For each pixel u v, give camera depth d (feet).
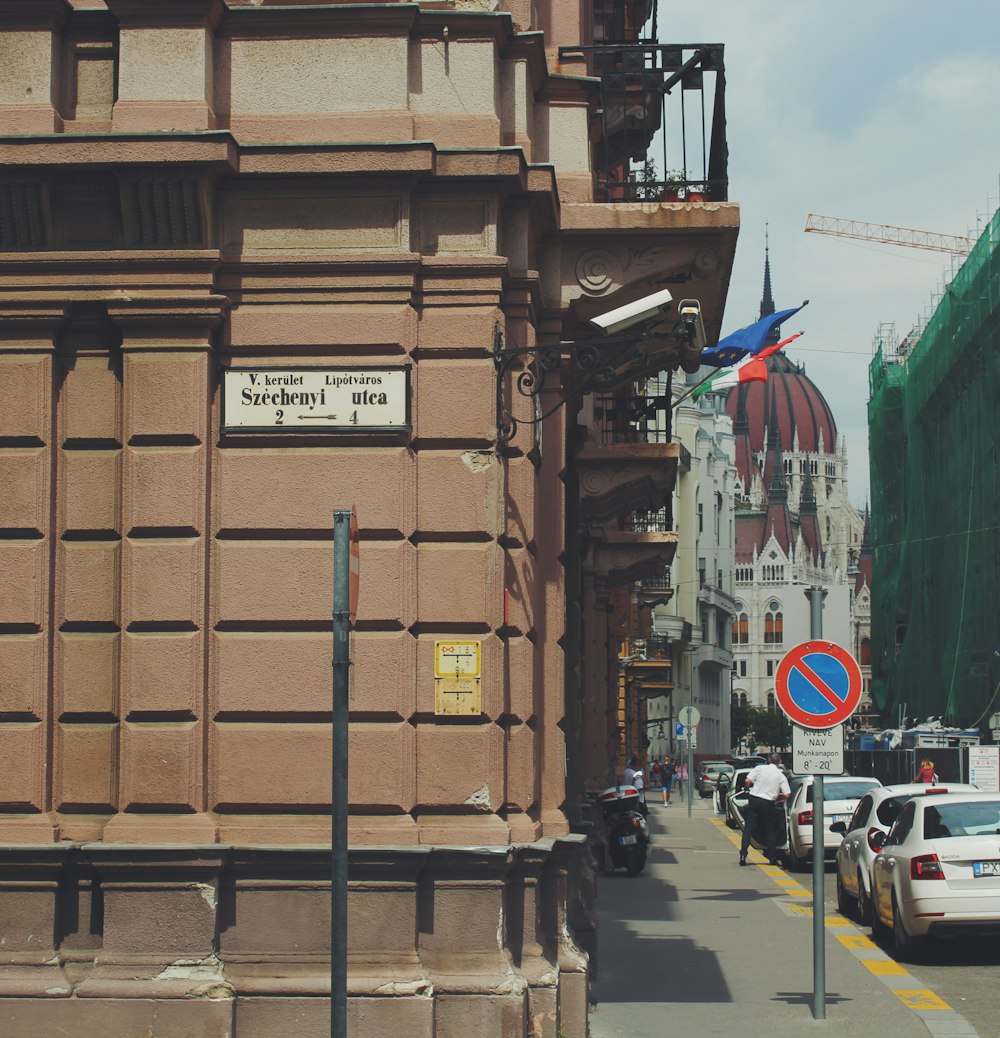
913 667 191.01
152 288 33.47
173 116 33.68
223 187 34.01
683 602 339.98
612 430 66.64
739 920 62.85
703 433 380.17
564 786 41.63
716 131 41.32
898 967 50.01
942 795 54.49
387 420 33.53
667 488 66.49
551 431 38.83
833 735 40.14
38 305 33.60
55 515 33.78
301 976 32.24
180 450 33.35
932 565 183.11
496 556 33.73
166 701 32.91
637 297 39.86
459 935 32.73
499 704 33.73
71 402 33.88
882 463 215.10
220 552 33.55
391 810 33.04
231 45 34.83
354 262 33.76
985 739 153.48
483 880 32.76
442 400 33.94
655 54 42.19
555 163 39.42
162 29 33.99
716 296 42.34
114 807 33.27
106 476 33.78
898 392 211.20
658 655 232.12
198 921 32.19
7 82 34.27
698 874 87.20
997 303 149.59
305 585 33.42
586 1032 36.24
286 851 32.37
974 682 158.92
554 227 38.11
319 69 34.76
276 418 33.63
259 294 33.94
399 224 33.91
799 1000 42.37
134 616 33.09
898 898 52.03
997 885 50.34
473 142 34.78
